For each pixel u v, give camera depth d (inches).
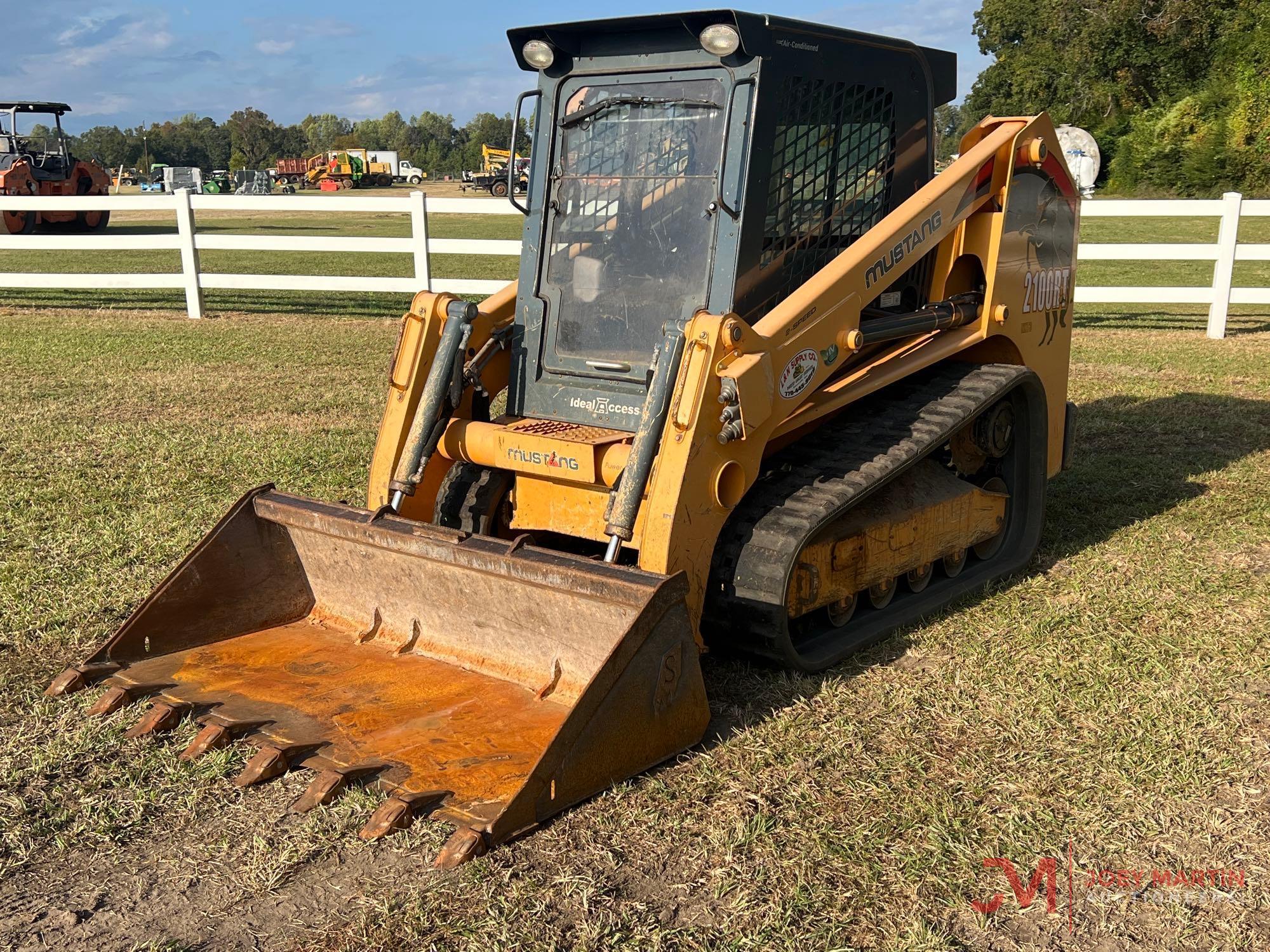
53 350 465.4
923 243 192.4
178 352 464.1
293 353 465.4
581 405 183.3
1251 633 191.0
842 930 117.2
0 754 150.7
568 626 154.6
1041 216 221.5
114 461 293.3
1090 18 2260.1
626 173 179.6
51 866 128.9
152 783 144.0
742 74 167.3
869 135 193.6
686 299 173.6
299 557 183.8
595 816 136.4
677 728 148.6
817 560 175.3
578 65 184.5
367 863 128.1
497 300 197.5
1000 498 224.5
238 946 115.1
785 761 149.6
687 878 125.6
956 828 134.3
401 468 178.9
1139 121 2064.5
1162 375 424.2
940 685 172.1
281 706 155.9
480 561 155.3
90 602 200.2
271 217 1635.1
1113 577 218.4
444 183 3654.0
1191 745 153.9
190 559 172.6
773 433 169.8
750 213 170.4
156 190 2790.4
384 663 169.0
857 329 179.6
